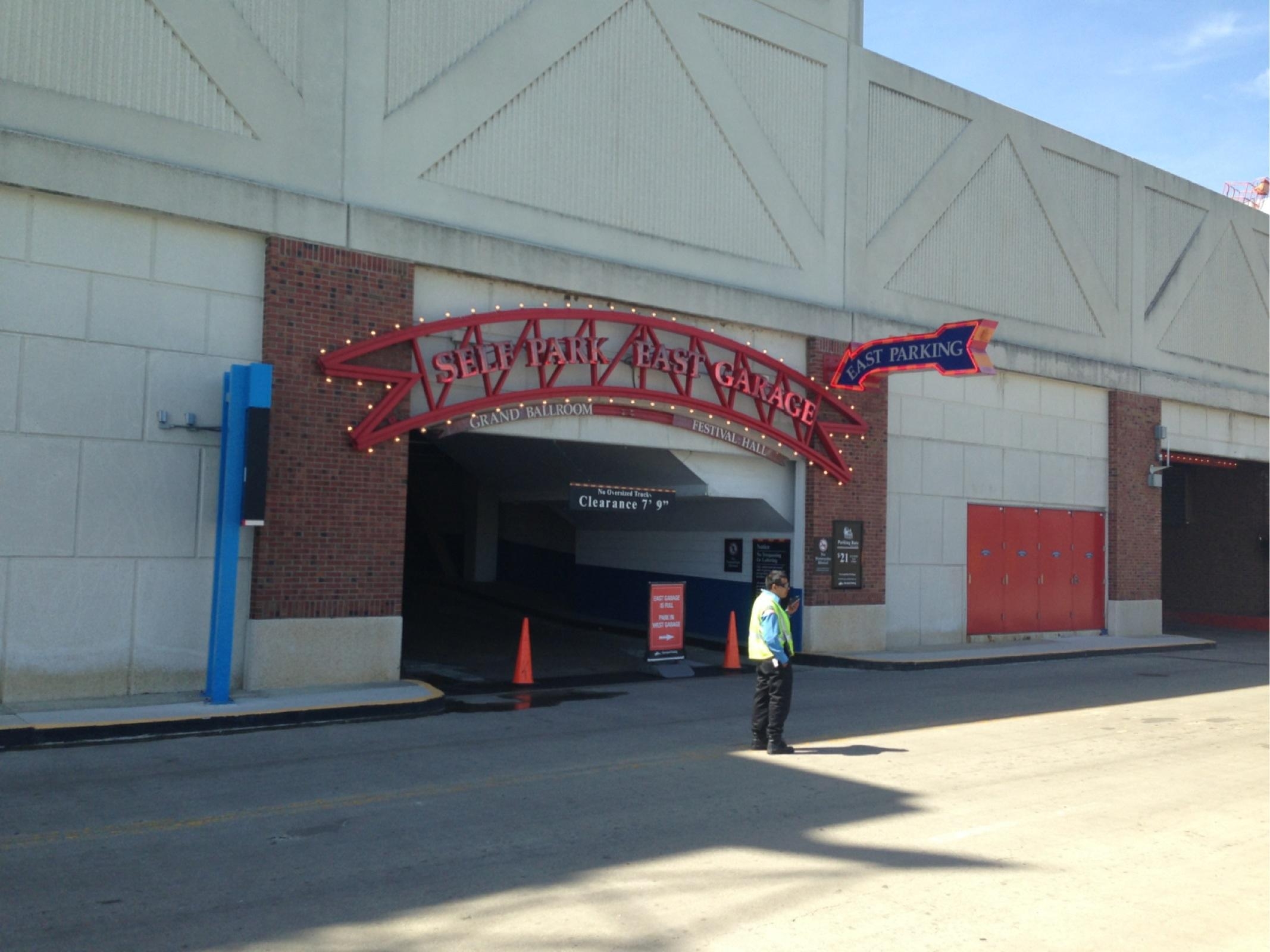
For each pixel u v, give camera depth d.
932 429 23.64
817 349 21.20
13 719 11.98
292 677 14.80
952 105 24.20
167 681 14.08
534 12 17.58
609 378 18.28
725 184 20.12
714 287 19.56
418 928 6.22
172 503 14.15
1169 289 29.44
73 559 13.43
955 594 23.97
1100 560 27.47
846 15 22.30
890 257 22.86
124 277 13.83
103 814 8.71
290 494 14.81
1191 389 29.62
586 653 21.55
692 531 24.53
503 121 17.20
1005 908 6.79
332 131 15.49
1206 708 15.96
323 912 6.47
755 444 20.25
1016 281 25.48
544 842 8.07
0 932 6.08
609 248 18.36
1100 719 14.66
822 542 21.22
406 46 16.27
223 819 8.58
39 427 13.23
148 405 13.97
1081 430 27.11
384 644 15.61
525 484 25.45
